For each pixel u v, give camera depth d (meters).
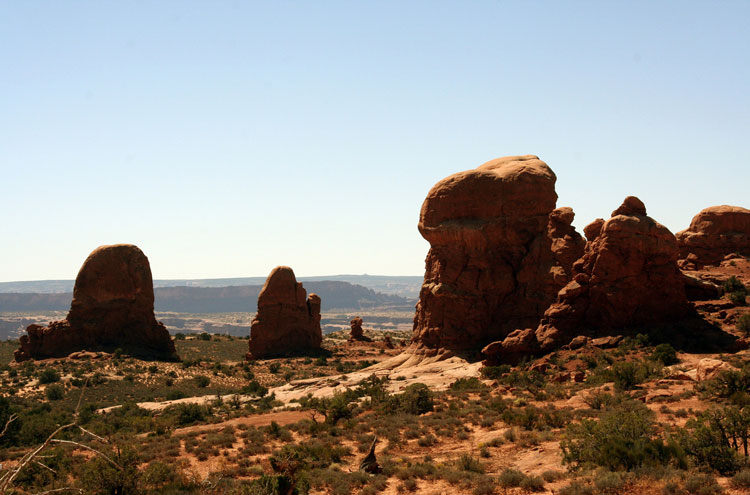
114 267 95.25
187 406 50.41
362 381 58.16
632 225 54.59
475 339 65.88
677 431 23.94
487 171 69.69
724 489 17.94
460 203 69.12
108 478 23.31
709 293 58.81
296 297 101.81
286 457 26.69
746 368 32.28
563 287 62.34
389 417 37.50
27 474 25.75
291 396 59.94
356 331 119.00
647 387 37.69
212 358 101.44
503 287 66.44
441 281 68.50
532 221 68.19
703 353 47.66
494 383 47.12
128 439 37.38
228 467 29.27
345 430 35.72
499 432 31.12
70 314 93.00
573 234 65.25
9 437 42.41
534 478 21.72
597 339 53.03
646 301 53.75
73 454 34.09
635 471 19.95
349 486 23.72
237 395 60.12
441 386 51.47
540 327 57.00
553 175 70.56
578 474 21.41
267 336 98.12
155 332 97.31
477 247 67.81
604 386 39.94
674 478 18.80
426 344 68.38
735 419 21.30
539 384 44.47
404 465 26.86
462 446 29.73
